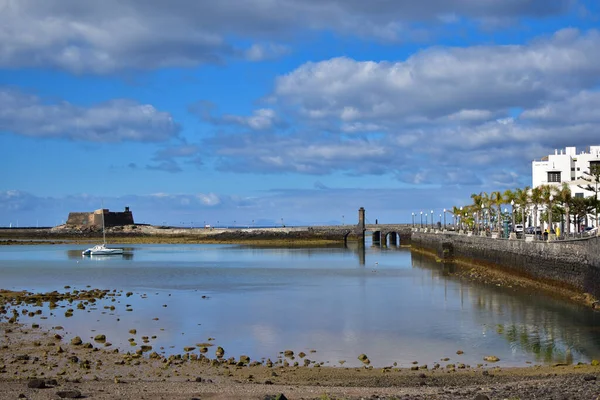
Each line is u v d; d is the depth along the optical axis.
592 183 119.75
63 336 48.81
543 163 150.00
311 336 49.06
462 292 74.75
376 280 92.62
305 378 35.06
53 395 27.72
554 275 70.38
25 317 58.28
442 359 41.00
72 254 175.88
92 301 70.19
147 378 34.94
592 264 58.72
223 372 36.84
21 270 118.38
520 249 83.56
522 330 49.53
